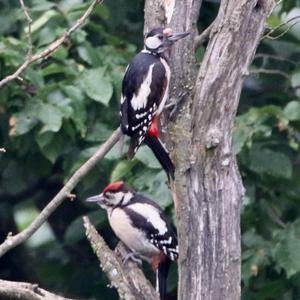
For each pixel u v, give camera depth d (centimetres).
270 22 1384
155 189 1286
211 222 977
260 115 1305
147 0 1096
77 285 1548
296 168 1437
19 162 1473
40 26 1342
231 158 979
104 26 1473
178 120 1002
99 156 1102
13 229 1614
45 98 1324
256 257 1330
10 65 1317
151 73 1103
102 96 1320
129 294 1024
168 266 1216
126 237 1211
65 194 1080
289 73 1457
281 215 1394
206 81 975
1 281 1012
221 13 976
